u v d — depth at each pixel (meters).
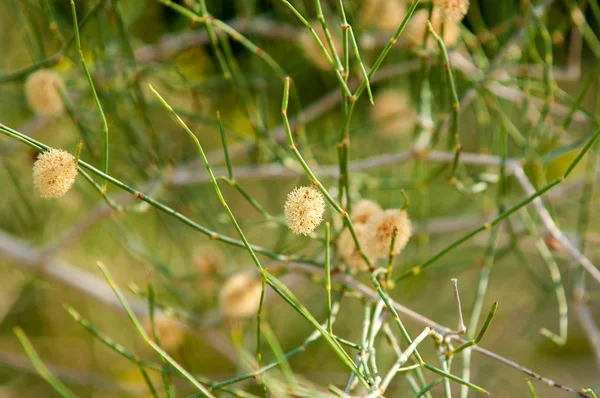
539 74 0.62
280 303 0.80
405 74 0.68
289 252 0.52
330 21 0.58
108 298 0.67
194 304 0.65
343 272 0.45
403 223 0.43
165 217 0.72
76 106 0.56
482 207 0.69
